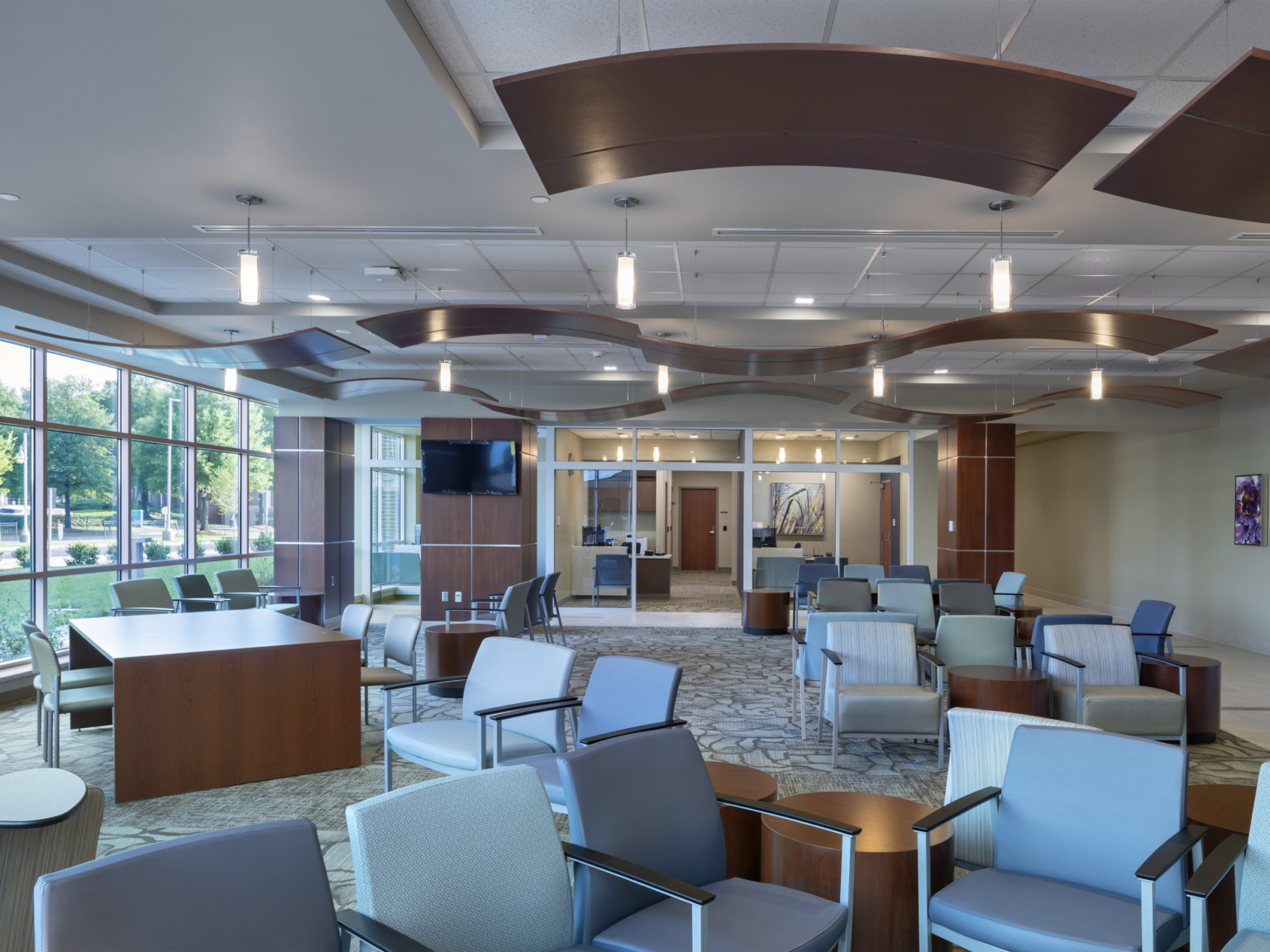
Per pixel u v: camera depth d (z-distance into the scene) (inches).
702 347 251.6
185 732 190.4
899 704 209.6
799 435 534.6
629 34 134.5
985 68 100.0
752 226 197.9
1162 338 237.5
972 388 488.1
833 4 127.6
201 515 418.0
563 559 532.4
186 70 125.1
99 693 218.5
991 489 499.8
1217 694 239.1
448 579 482.9
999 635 243.3
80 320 283.1
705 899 81.1
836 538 529.3
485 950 81.7
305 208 184.7
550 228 199.2
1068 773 108.7
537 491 525.3
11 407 302.2
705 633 452.1
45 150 153.8
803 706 243.0
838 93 108.3
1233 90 104.1
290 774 201.6
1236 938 92.3
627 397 486.3
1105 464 568.1
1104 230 196.9
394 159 159.2
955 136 119.6
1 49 118.1
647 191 176.2
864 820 123.1
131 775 184.5
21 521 306.5
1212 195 138.4
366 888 75.9
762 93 108.9
